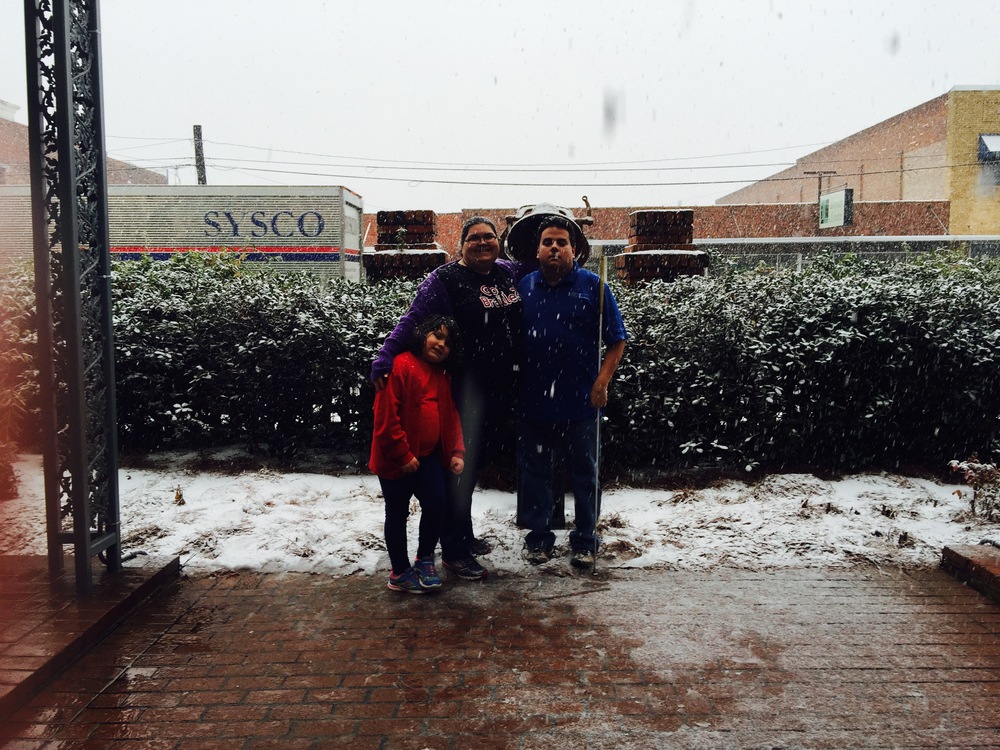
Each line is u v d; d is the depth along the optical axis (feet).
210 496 17.66
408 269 28.07
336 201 52.29
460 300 13.73
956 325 19.27
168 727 9.22
